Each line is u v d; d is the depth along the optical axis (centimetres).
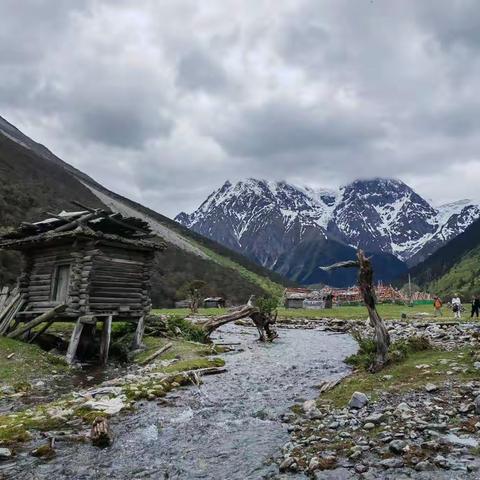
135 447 957
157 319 2708
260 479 782
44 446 923
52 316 2106
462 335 2141
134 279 2428
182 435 1029
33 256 2469
